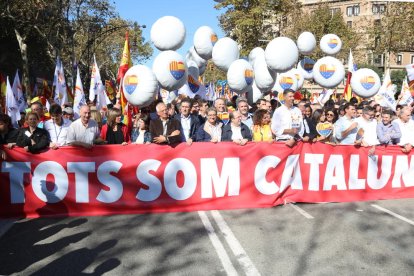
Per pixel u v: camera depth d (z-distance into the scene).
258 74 9.78
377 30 29.47
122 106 8.59
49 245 4.88
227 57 10.16
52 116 6.72
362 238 5.10
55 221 5.79
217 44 10.24
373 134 7.41
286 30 36.69
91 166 6.05
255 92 10.77
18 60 33.16
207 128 6.64
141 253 4.65
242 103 7.30
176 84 8.68
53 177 5.99
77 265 4.34
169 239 5.06
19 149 5.91
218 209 6.32
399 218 5.89
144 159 6.15
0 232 5.33
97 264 4.36
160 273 4.16
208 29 11.27
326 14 36.66
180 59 8.63
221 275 4.12
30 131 6.03
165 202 6.20
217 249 4.75
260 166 6.43
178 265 4.34
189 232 5.30
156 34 9.46
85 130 6.20
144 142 6.67
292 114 6.62
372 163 6.89
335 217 5.92
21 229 5.45
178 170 6.22
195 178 6.27
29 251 4.71
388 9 29.31
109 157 6.09
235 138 6.58
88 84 34.09
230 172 6.34
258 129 7.07
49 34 28.17
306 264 4.36
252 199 6.42
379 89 11.25
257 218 5.88
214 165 6.30
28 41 31.86
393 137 7.36
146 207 6.16
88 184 6.05
